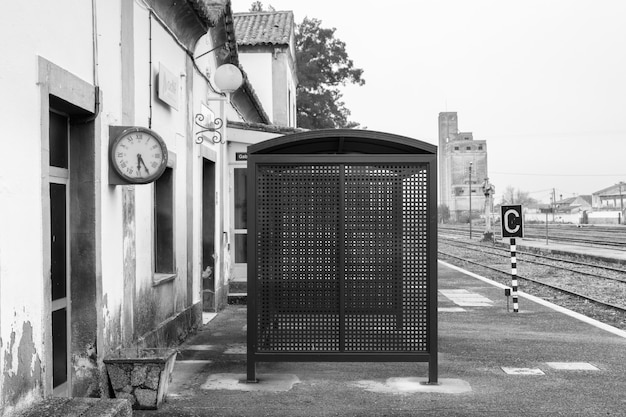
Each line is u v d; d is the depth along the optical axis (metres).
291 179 7.55
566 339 10.40
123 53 7.48
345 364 8.48
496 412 6.46
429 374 7.51
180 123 10.31
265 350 7.57
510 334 10.86
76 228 6.52
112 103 7.12
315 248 7.55
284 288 7.57
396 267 7.50
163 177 9.76
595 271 24.38
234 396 6.99
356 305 7.52
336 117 38.78
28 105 5.11
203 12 10.09
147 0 8.48
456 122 177.50
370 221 7.50
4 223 4.72
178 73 10.22
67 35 5.91
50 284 5.44
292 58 27.19
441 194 178.00
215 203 13.30
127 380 6.44
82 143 6.54
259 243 7.56
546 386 7.45
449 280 20.33
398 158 7.46
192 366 8.38
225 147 14.40
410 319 7.51
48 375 5.39
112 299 7.02
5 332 4.69
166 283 9.37
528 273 24.12
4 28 4.75
